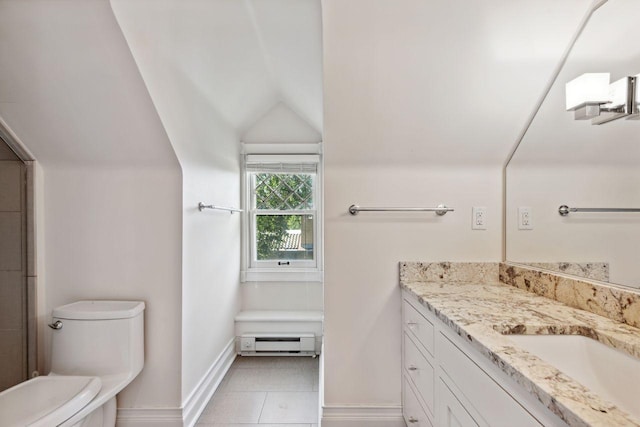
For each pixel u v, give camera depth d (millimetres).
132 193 1810
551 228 1452
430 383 1337
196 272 2002
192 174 1942
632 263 1057
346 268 1812
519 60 1466
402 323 1790
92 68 1408
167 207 1807
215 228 2342
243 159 3014
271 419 1927
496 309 1227
